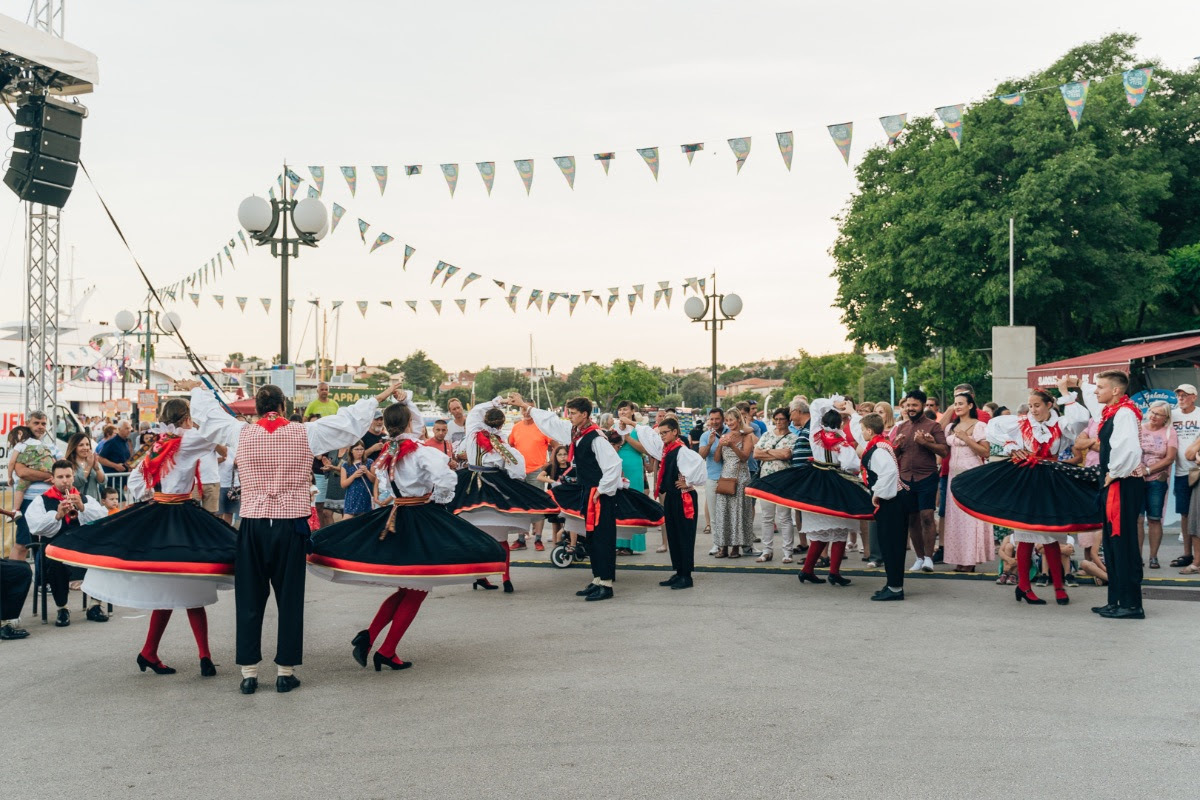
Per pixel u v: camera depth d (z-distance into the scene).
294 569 5.95
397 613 6.46
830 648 6.88
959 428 10.34
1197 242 31.80
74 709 5.58
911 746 4.73
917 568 10.36
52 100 11.95
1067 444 9.29
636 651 6.87
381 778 4.40
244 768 4.56
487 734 5.02
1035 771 4.38
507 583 9.46
